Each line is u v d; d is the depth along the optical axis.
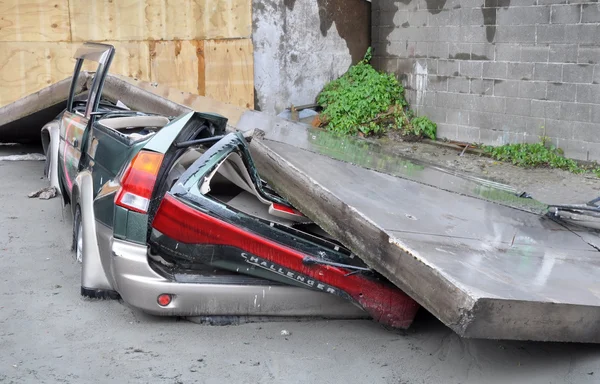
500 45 10.69
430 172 7.16
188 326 4.77
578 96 9.85
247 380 4.09
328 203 4.95
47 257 6.08
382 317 4.75
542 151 10.23
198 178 4.77
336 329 4.84
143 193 4.62
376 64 12.80
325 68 12.60
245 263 4.73
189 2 11.41
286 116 12.20
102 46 6.66
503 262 4.54
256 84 12.06
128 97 8.53
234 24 11.63
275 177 5.62
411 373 4.23
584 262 4.88
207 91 11.74
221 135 5.30
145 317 4.89
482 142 11.20
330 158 6.57
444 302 3.89
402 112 12.21
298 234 4.81
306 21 12.23
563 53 9.92
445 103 11.66
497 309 3.76
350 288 4.71
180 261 4.80
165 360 4.29
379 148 8.29
